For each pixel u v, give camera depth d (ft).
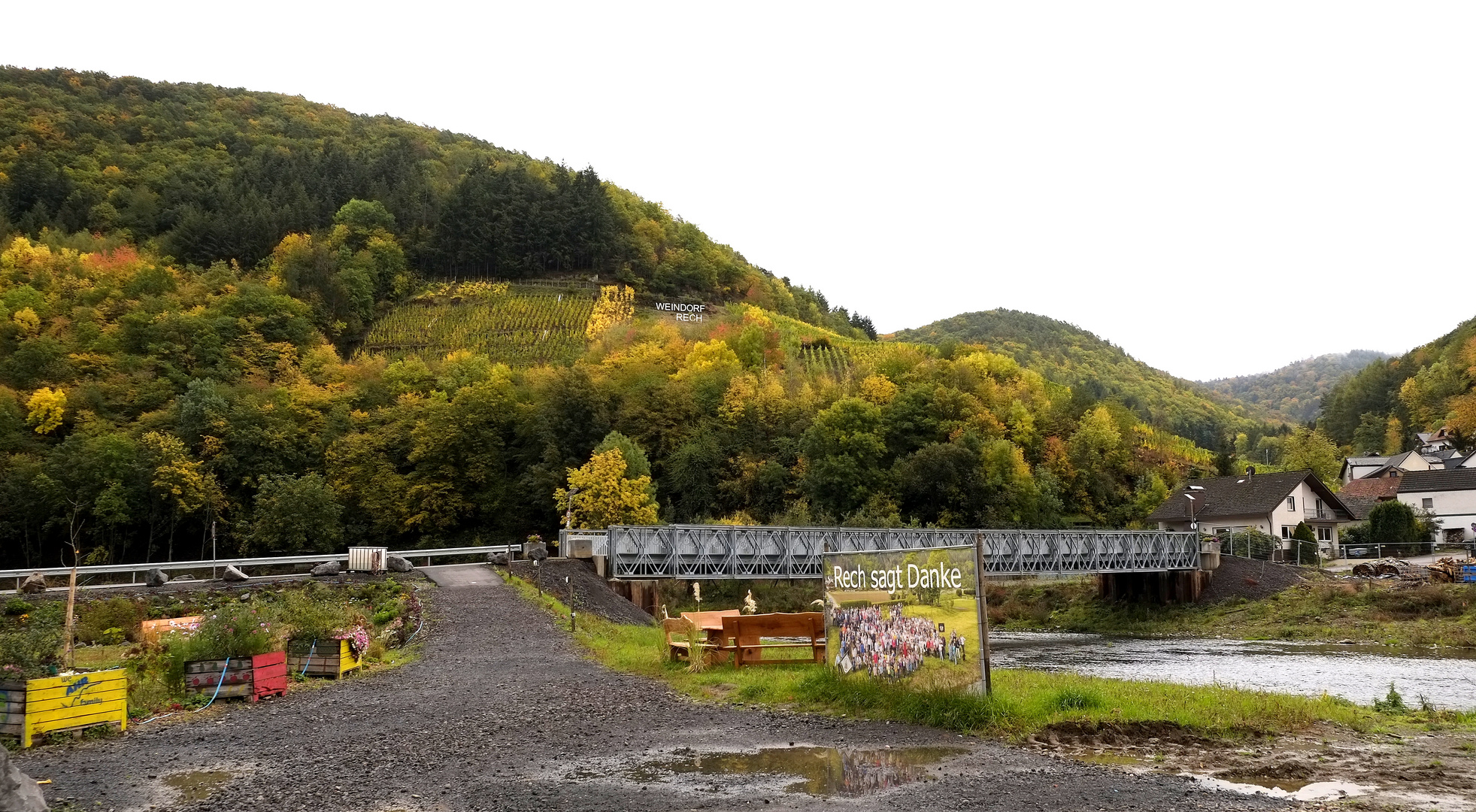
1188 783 34.09
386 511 264.52
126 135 568.00
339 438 281.74
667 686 61.05
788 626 67.97
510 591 129.90
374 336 405.80
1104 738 41.83
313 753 41.09
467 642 90.38
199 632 59.31
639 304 463.42
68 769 38.47
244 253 453.58
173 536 259.19
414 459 272.92
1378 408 533.14
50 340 314.35
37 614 110.01
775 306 541.34
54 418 275.59
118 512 241.55
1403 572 170.50
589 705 53.62
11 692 43.88
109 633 103.60
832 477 249.34
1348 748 40.73
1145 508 283.59
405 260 467.11
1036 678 59.11
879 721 46.65
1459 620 138.92
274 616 72.95
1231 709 48.11
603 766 37.83
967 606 45.14
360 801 32.65
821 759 38.34
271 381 333.01
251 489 269.23
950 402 289.33
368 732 46.29
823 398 302.86
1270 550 212.02
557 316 418.10
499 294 443.32
